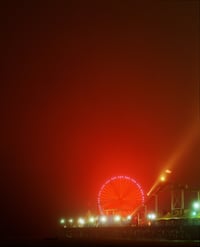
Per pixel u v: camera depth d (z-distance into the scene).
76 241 119.81
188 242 97.81
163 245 92.00
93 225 154.12
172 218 118.44
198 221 107.75
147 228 115.62
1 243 119.88
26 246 107.31
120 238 124.50
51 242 118.88
